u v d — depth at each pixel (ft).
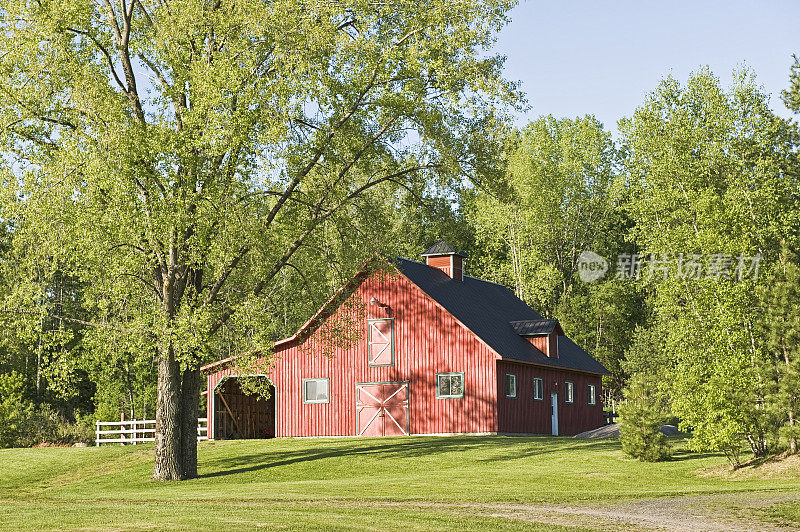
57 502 72.08
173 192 80.28
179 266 89.10
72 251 80.38
